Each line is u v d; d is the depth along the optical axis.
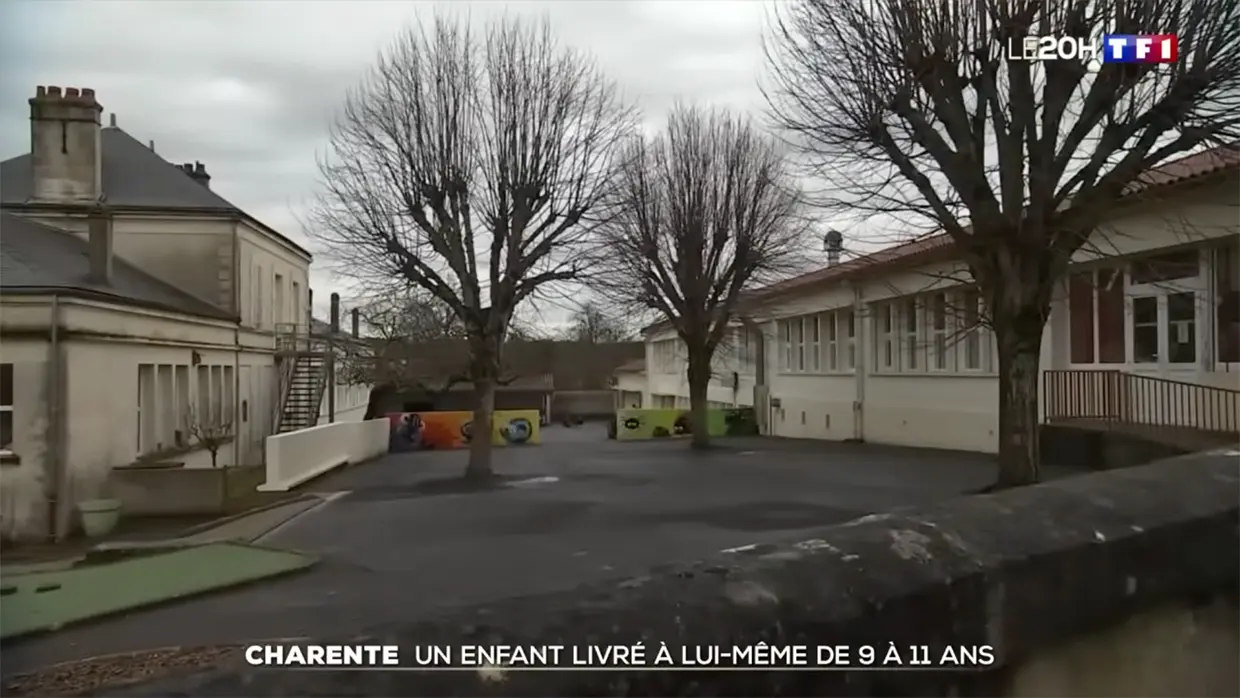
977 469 19.34
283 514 17.00
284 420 34.47
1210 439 14.47
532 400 64.94
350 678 1.71
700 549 11.45
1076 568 2.25
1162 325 17.41
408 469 25.84
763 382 41.03
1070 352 20.00
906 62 13.24
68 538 17.66
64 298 18.11
